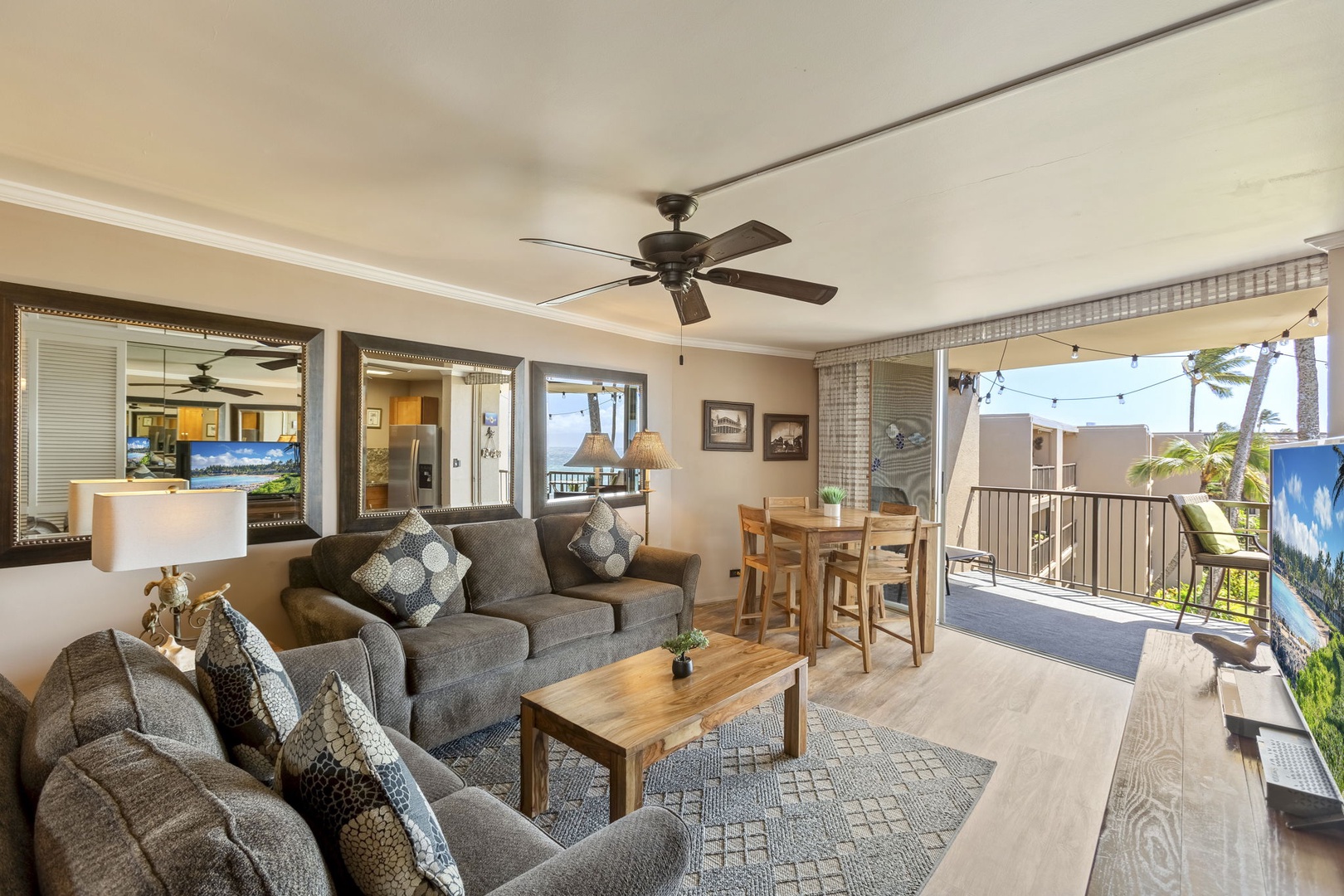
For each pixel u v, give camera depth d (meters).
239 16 1.34
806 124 1.76
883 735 2.76
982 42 1.40
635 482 4.80
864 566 3.55
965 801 2.24
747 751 2.61
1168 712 1.48
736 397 5.46
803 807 2.21
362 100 1.67
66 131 1.86
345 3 1.29
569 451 4.33
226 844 0.69
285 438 2.97
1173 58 1.43
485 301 3.82
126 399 2.53
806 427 5.89
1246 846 0.98
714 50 1.44
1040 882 1.83
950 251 2.82
